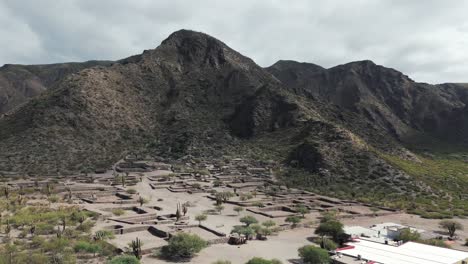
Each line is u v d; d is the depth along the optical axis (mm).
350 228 52781
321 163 123500
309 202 84938
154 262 38406
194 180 114000
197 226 55594
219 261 37250
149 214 62312
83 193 83875
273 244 48344
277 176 123062
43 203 68438
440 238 54281
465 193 108688
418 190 103375
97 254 39219
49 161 132125
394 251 40219
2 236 44500
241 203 79500
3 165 123938
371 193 100688
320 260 37812
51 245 39781
